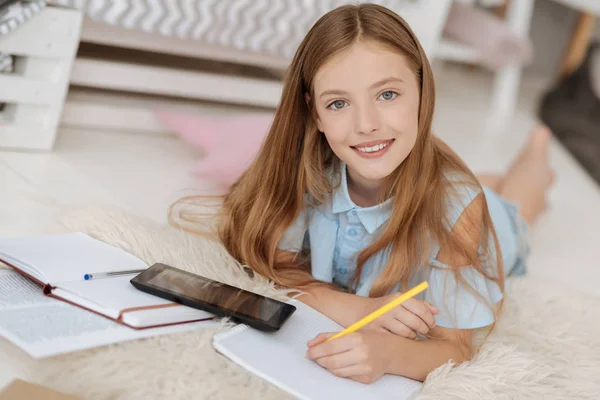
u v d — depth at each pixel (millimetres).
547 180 1674
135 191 1596
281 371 869
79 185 1572
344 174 1091
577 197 2053
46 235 1113
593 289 1507
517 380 964
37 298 928
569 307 1234
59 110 1699
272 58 1941
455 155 1141
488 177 1706
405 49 982
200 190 1657
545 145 1681
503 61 2523
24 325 846
